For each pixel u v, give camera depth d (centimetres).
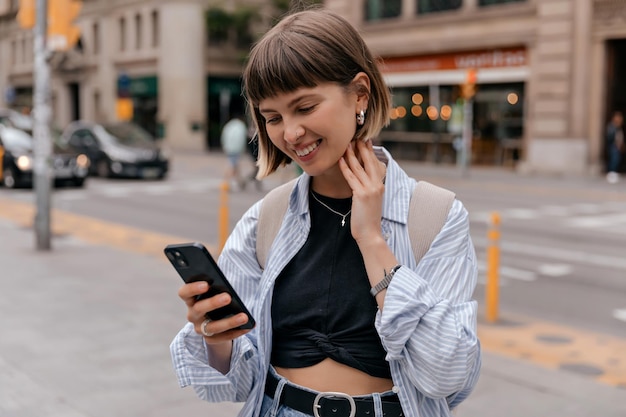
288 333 164
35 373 450
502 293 735
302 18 156
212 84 3897
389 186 162
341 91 153
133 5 3988
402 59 2739
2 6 5178
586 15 2094
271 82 150
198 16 3766
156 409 396
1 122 1845
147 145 2066
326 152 155
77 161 1789
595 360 514
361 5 2856
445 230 158
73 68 4441
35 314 594
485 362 492
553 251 966
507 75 2355
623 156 2175
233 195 1667
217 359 168
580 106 2127
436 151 2658
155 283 725
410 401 155
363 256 153
